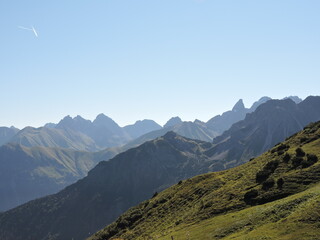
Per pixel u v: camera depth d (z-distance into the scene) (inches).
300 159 2642.7
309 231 1363.2
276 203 1977.1
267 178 2615.7
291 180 2309.3
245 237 1589.6
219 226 2037.4
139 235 3110.2
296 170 2487.7
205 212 2564.0
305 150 2883.9
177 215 3078.2
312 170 2324.1
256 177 2736.2
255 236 1541.6
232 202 2476.6
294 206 1759.4
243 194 2527.1
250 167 3405.5
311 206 1577.3
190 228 2331.4
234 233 1807.3
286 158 2819.9
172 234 2375.7
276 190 2266.2
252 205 2271.2
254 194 2375.7
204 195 3196.4
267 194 2267.5
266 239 1448.1
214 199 2755.9
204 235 1984.5
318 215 1455.5
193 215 2677.2
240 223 1913.1
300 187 2171.5
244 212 2114.9
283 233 1445.6
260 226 1711.4
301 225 1445.6
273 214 1800.0
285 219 1601.9
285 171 2583.7
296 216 1561.3
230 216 2175.2
